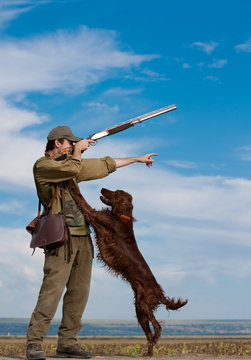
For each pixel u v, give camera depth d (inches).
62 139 228.7
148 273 235.1
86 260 227.5
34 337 207.3
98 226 231.3
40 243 211.3
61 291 213.2
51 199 219.3
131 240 237.5
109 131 245.1
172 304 237.0
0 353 289.9
